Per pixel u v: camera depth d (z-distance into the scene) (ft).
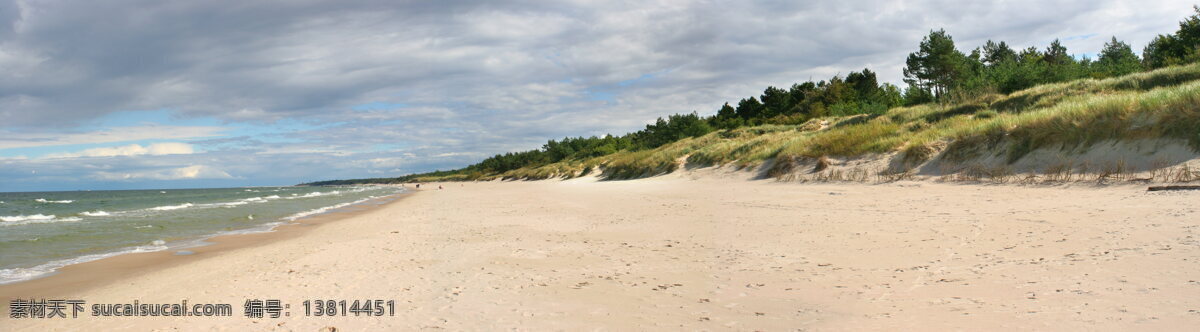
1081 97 76.43
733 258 22.35
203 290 20.36
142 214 73.26
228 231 45.62
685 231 31.76
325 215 63.21
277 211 73.77
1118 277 14.75
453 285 19.16
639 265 21.72
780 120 204.03
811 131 120.98
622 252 25.21
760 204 46.78
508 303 16.21
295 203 99.71
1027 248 20.35
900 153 71.56
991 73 147.95
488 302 16.43
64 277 24.81
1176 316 11.14
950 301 13.92
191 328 15.11
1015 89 131.85
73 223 58.34
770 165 90.48
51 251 34.04
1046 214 29.48
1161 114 47.14
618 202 57.67
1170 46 167.43
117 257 31.01
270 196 156.97
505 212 53.01
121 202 140.77
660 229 33.32
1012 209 33.12
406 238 34.86
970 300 13.85
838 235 27.12
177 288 21.12
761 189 65.77
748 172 91.30
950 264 18.67
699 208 45.98
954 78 207.31
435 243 31.45
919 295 14.79
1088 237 21.42
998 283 15.39
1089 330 10.80
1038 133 55.93
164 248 34.76
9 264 28.99
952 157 63.36
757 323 13.19
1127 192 36.94
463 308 15.83
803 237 27.07
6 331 15.84
